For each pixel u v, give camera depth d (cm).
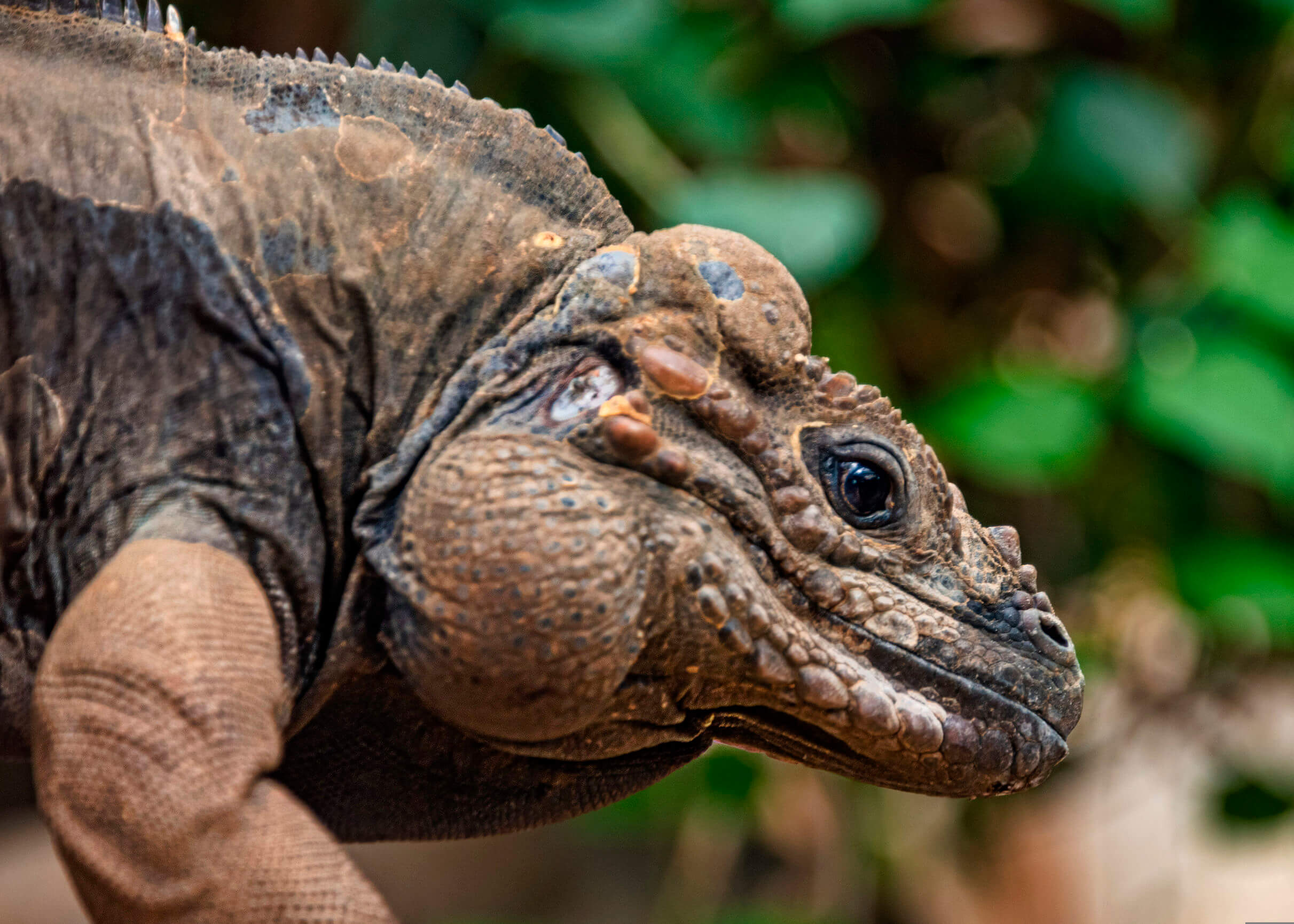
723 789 183
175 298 120
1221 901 288
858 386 123
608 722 121
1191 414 167
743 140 167
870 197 165
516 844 289
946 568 123
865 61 186
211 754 117
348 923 117
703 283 122
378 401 121
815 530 121
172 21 123
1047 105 182
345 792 123
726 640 121
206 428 120
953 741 122
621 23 153
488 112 123
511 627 118
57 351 120
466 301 122
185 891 117
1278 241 174
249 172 121
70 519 120
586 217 124
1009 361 191
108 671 117
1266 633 189
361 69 123
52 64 122
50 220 121
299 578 121
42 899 245
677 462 120
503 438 120
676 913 228
